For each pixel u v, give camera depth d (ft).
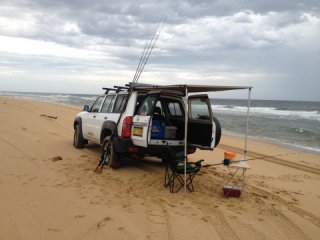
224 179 25.54
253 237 15.42
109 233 14.74
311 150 48.73
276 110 182.09
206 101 23.75
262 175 28.60
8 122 52.19
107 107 29.30
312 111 174.91
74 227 15.14
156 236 14.76
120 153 25.41
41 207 17.29
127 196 19.84
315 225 17.56
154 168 27.27
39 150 32.01
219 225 16.48
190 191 21.58
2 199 18.10
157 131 23.67
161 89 22.41
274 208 19.60
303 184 26.45
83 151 32.76
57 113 79.15
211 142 23.35
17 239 13.74
